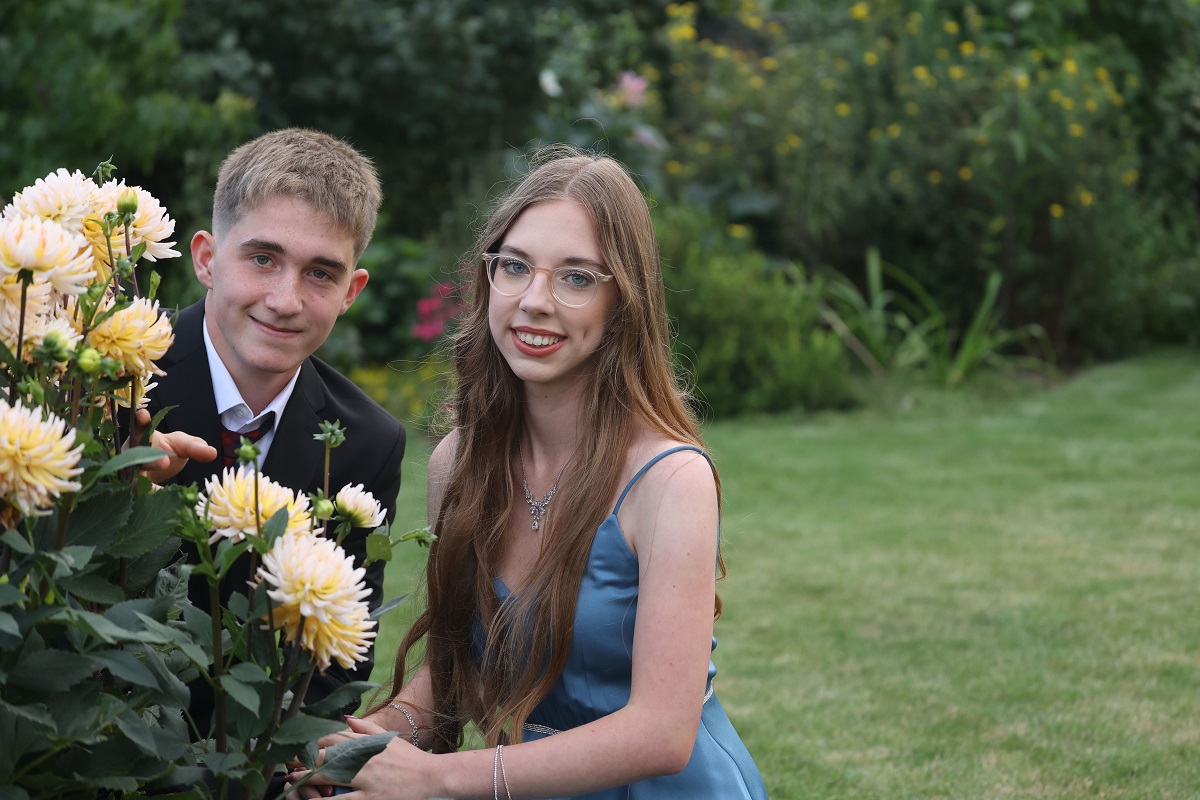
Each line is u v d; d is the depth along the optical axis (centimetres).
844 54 1020
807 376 858
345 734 195
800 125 986
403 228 1060
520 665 212
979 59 1014
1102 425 789
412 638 227
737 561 536
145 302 154
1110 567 518
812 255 998
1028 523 586
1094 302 975
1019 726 364
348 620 144
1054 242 966
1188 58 1120
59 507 140
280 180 222
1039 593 487
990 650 428
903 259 991
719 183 1012
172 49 853
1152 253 1040
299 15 1004
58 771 146
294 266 224
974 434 773
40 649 142
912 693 392
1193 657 416
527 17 1080
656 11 1173
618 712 197
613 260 209
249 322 227
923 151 975
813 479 673
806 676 409
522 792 191
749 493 646
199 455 175
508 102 1086
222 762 147
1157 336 1080
